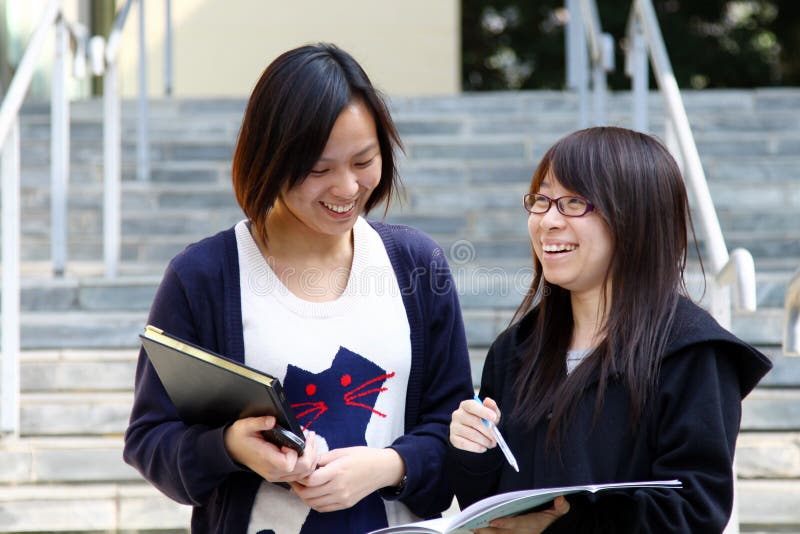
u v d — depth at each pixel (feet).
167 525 12.33
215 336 7.48
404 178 21.44
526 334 7.93
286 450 6.75
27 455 12.81
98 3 33.91
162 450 7.27
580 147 7.28
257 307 7.42
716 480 6.64
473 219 19.72
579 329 7.61
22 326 14.87
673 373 6.91
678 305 7.18
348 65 7.14
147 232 20.03
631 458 6.94
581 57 20.85
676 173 7.34
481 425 7.01
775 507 12.06
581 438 7.06
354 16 31.22
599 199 7.13
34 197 20.83
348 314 7.52
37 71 28.91
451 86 31.27
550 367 7.50
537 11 48.06
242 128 7.25
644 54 17.29
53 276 16.66
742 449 12.55
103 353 14.56
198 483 7.08
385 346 7.55
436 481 7.44
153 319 7.53
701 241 17.76
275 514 7.32
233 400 6.77
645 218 7.15
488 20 48.83
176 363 6.76
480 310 15.37
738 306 9.16
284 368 7.32
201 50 31.30
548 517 7.01
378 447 7.47
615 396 7.06
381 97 7.32
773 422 13.28
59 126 16.78
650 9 16.46
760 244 18.13
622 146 7.25
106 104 16.85
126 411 13.57
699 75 47.65
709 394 6.77
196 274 7.48
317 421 7.34
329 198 7.15
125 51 31.32
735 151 21.80
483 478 7.34
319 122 6.90
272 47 31.32
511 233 19.67
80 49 17.16
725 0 47.42
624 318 7.11
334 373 7.39
